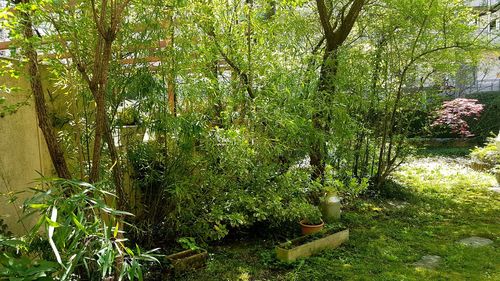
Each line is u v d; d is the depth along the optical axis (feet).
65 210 5.42
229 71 13.35
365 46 17.74
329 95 14.20
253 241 12.54
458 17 16.81
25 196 9.14
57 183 6.17
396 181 20.42
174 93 11.09
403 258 11.12
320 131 13.94
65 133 10.21
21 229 8.81
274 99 12.42
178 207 10.67
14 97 8.98
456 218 15.03
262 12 13.39
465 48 16.78
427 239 12.74
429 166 25.32
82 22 8.49
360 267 10.47
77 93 9.59
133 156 11.09
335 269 10.34
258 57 13.12
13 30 7.23
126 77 9.82
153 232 11.51
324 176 14.66
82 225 5.24
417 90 18.39
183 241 10.35
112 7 7.36
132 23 9.66
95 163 7.72
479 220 14.75
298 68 13.65
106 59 7.36
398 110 18.31
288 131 12.32
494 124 32.78
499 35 18.10
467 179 21.56
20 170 9.13
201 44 12.10
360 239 12.67
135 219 11.24
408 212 15.75
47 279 5.40
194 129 10.55
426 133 20.68
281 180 12.37
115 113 10.06
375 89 17.20
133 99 10.19
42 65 9.66
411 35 17.06
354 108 16.38
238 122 12.44
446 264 10.70
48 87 10.22
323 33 17.04
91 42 8.86
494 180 21.12
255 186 12.06
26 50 7.70
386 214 15.60
